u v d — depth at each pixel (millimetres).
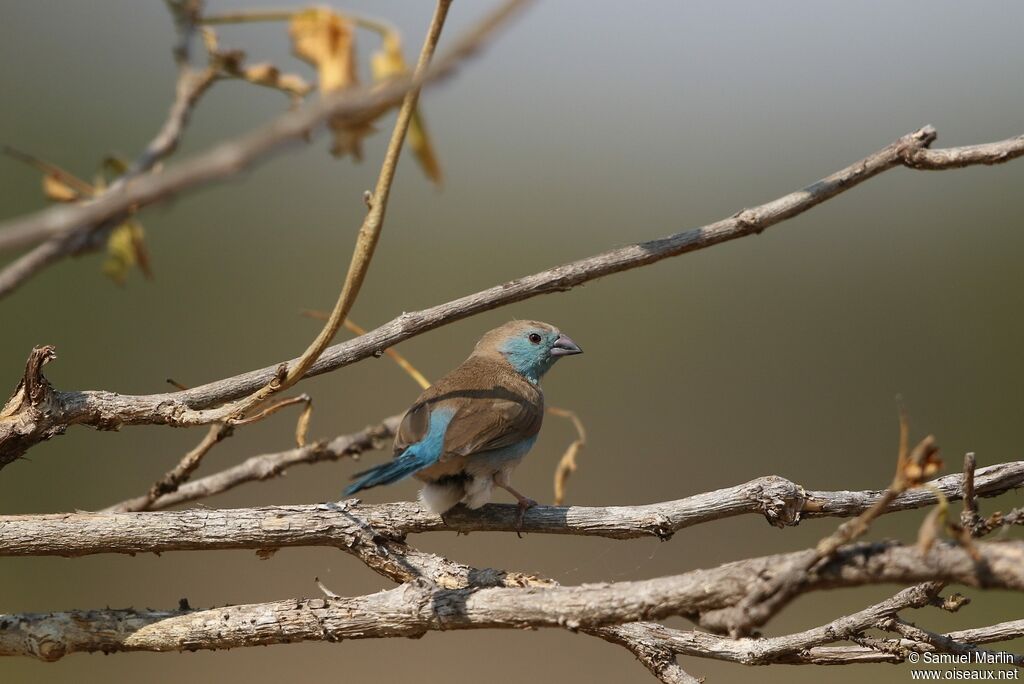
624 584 6719
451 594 7414
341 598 7723
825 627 7996
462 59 4082
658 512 8578
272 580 19938
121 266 7066
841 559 5793
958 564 5543
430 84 4148
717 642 8102
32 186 20531
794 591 5812
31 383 8219
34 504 19500
